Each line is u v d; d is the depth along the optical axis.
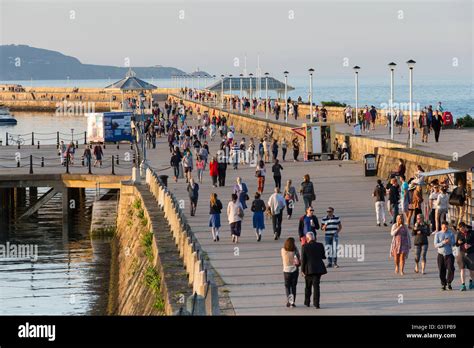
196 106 164.88
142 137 98.75
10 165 84.62
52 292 49.62
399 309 29.70
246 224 49.06
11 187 76.25
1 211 77.94
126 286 45.56
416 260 35.41
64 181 75.62
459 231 32.47
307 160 82.00
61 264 57.94
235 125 125.75
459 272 35.59
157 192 56.19
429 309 29.66
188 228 36.56
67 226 72.62
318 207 54.50
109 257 60.25
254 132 112.88
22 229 71.44
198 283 27.16
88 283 51.91
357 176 69.62
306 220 37.31
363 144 78.25
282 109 132.62
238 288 33.28
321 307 30.16
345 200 57.25
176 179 70.31
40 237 68.06
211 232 46.53
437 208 43.12
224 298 31.67
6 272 55.28
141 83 159.88
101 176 75.12
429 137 80.19
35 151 100.75
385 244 42.09
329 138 82.31
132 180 68.44
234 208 43.28
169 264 34.75
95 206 70.50
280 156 87.56
